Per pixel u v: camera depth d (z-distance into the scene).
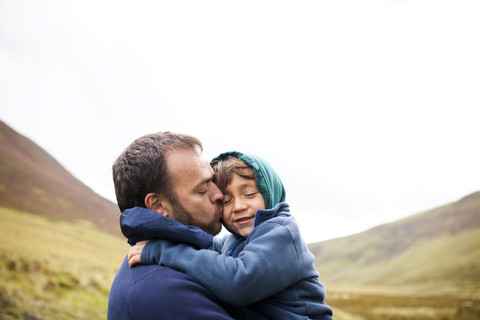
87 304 14.90
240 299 1.32
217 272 1.35
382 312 28.88
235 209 1.73
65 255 18.78
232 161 1.80
